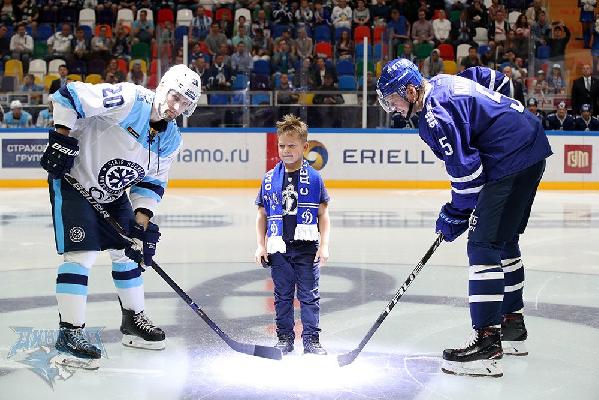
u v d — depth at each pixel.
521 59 13.74
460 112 3.13
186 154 13.15
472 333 3.29
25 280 5.24
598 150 13.19
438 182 13.09
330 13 16.41
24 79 13.73
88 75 14.46
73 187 3.22
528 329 3.98
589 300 4.68
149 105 3.26
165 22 15.56
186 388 2.99
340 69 13.55
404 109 3.23
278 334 3.51
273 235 3.42
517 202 3.19
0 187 13.16
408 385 3.04
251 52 14.70
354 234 7.56
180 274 5.46
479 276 3.22
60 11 16.83
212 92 13.10
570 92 13.62
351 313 4.31
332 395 2.92
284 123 3.40
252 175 13.15
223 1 16.89
